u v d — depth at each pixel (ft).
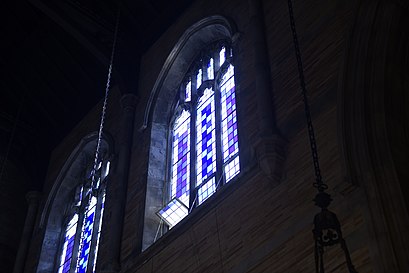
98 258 49.62
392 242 27.89
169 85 56.85
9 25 67.82
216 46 53.98
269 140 37.04
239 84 45.03
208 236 39.14
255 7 46.39
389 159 30.81
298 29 41.91
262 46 43.55
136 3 62.13
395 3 35.58
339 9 39.22
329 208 31.65
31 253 61.82
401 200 29.04
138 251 45.62
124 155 54.19
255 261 34.55
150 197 49.19
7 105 70.64
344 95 34.22
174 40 57.88
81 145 64.34
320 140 34.96
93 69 68.39
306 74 38.83
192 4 58.29
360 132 32.40
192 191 46.85
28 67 70.08
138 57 62.23
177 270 40.11
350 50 35.53
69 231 61.41
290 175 35.70
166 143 53.83
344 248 22.20
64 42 67.97
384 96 33.42
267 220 35.47
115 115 61.77
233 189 39.19
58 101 70.54
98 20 60.59
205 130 49.73
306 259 31.63
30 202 65.92
